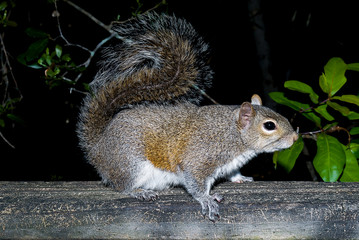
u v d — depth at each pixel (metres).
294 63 1.48
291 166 0.94
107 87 0.97
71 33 1.21
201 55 0.99
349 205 0.81
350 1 1.38
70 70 1.01
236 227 0.81
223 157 0.93
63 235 0.81
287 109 1.22
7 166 1.27
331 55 1.43
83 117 0.97
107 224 0.81
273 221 0.81
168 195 0.89
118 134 0.93
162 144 0.93
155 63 0.99
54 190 0.85
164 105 0.95
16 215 0.81
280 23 1.51
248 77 1.56
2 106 1.07
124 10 1.14
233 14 1.51
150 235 0.81
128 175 0.93
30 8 1.19
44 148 1.29
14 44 1.20
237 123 0.93
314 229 0.81
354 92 1.25
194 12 1.40
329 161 0.91
